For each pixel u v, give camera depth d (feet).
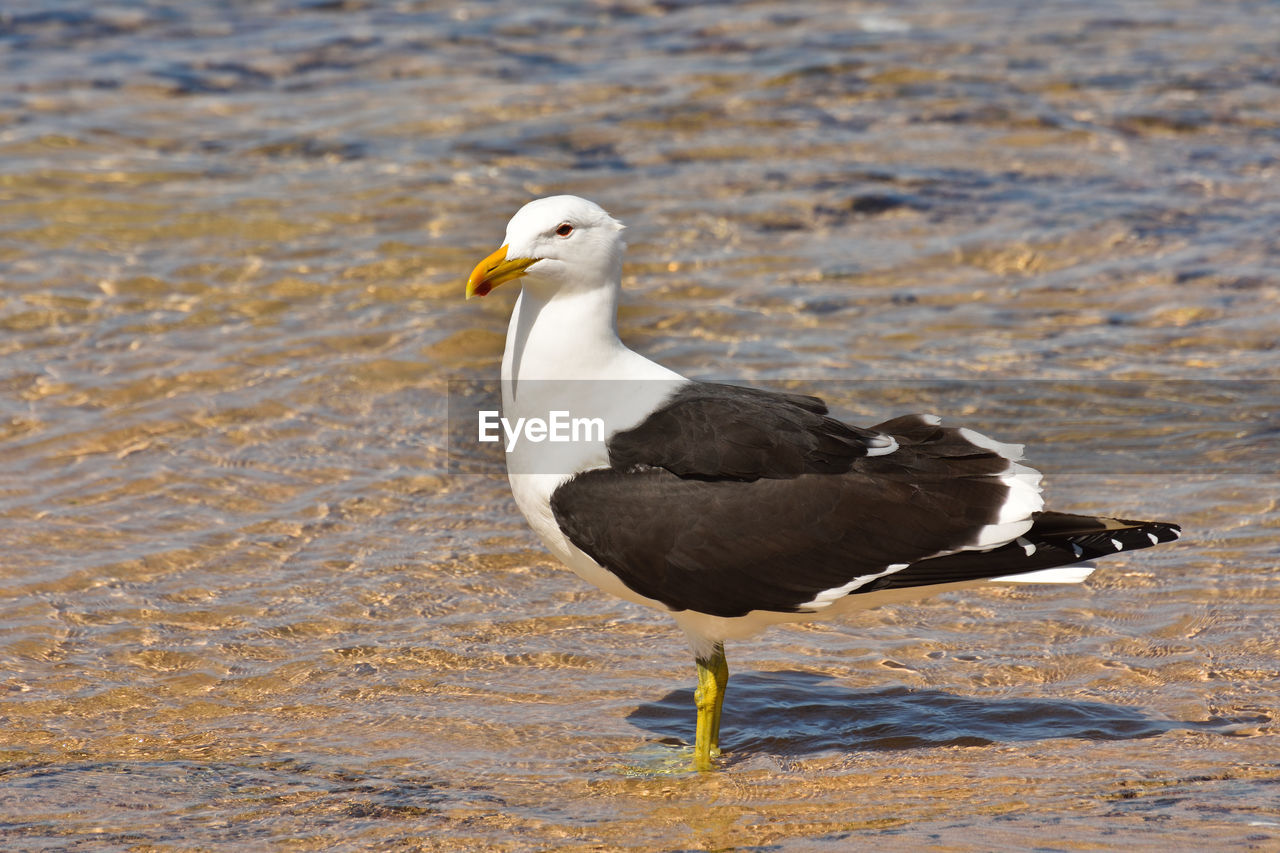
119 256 58.95
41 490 42.68
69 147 69.36
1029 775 28.89
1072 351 51.75
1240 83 78.13
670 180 66.85
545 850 26.25
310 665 34.55
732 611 29.94
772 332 53.42
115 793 28.60
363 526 41.42
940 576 29.55
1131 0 93.81
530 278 30.55
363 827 27.17
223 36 87.30
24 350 51.31
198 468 44.27
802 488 29.60
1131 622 35.99
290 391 49.06
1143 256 59.16
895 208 64.03
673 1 94.27
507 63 82.84
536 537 41.19
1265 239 60.13
